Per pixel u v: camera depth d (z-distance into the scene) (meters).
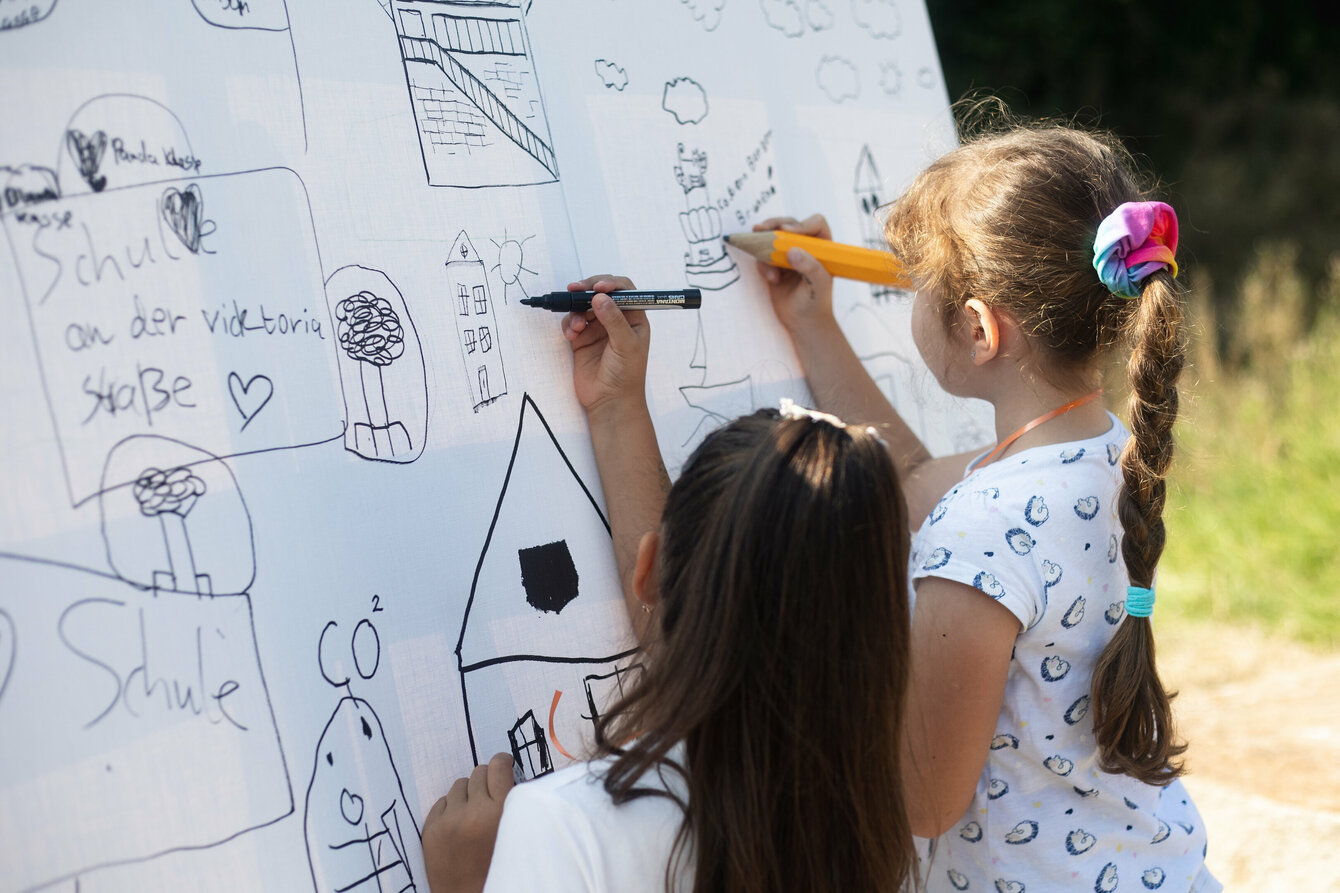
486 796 0.99
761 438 0.85
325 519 0.97
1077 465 1.02
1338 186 5.85
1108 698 0.99
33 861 0.79
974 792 1.04
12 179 0.84
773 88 1.50
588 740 1.11
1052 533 0.99
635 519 1.16
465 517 1.07
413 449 1.04
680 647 0.81
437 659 1.02
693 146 1.38
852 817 0.82
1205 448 3.68
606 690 1.14
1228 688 2.73
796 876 0.81
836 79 1.61
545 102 1.21
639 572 0.95
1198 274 5.29
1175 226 1.00
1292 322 4.37
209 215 0.94
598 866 0.78
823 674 0.79
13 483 0.82
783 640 0.79
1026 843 1.05
